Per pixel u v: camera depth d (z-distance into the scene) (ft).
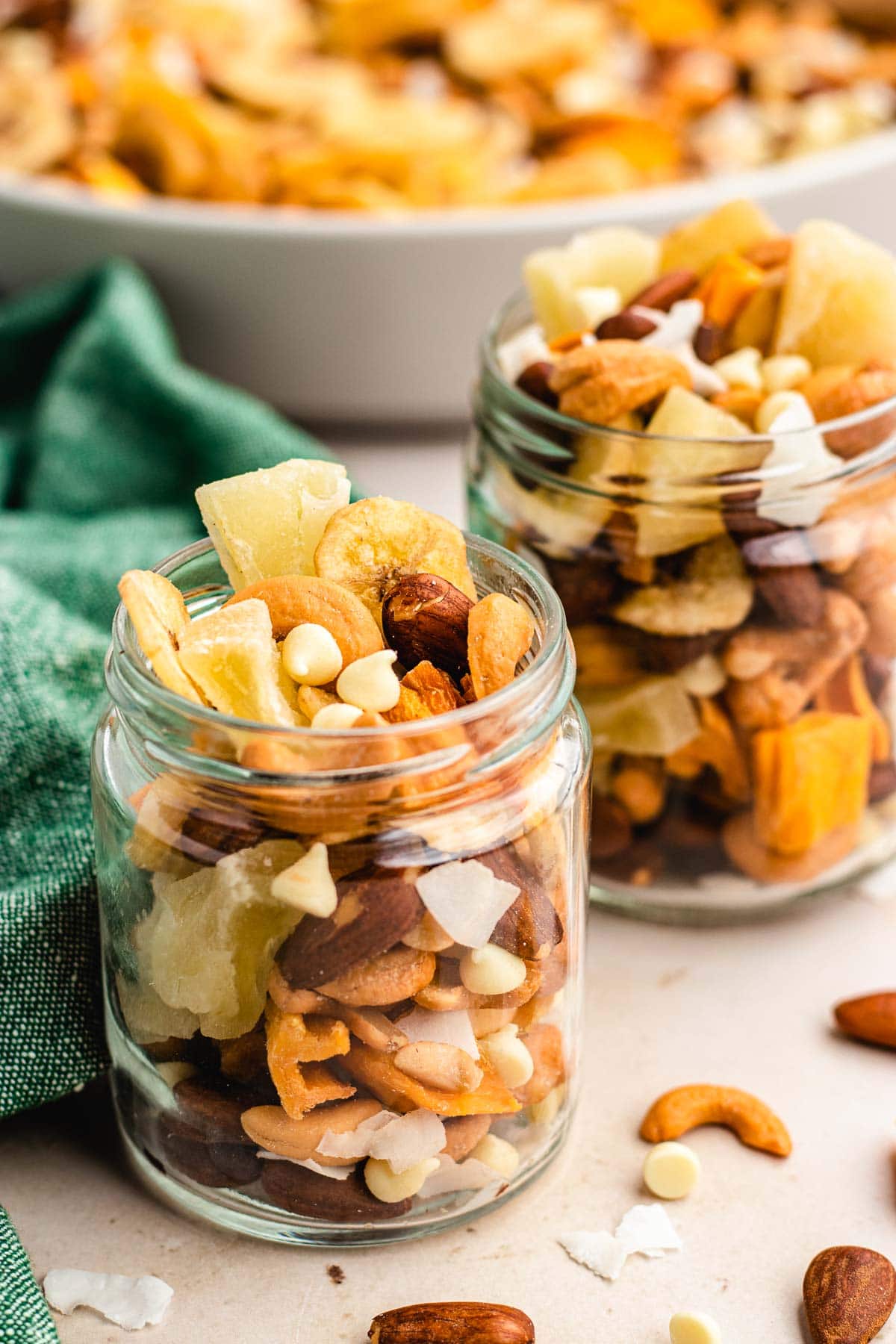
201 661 1.36
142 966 1.39
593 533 1.56
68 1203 1.46
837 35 2.82
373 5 2.58
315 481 1.44
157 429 2.00
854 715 1.58
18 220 2.13
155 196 2.29
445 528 1.44
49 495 2.00
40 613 1.66
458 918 1.34
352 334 2.11
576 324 1.66
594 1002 1.59
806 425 1.55
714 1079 1.53
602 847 1.62
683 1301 1.40
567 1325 1.38
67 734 1.61
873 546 1.55
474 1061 1.37
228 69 2.39
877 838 1.65
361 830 1.33
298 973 1.33
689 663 1.55
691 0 2.80
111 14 2.63
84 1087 1.54
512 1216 1.45
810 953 1.63
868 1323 1.36
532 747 1.37
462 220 2.03
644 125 2.36
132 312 2.01
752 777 1.57
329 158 2.21
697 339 1.61
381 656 1.36
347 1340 1.38
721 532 1.53
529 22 2.56
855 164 2.10
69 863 1.53
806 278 1.60
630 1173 1.47
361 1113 1.36
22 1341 1.34
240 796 1.33
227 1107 1.38
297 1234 1.42
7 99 2.36
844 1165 1.47
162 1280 1.41
